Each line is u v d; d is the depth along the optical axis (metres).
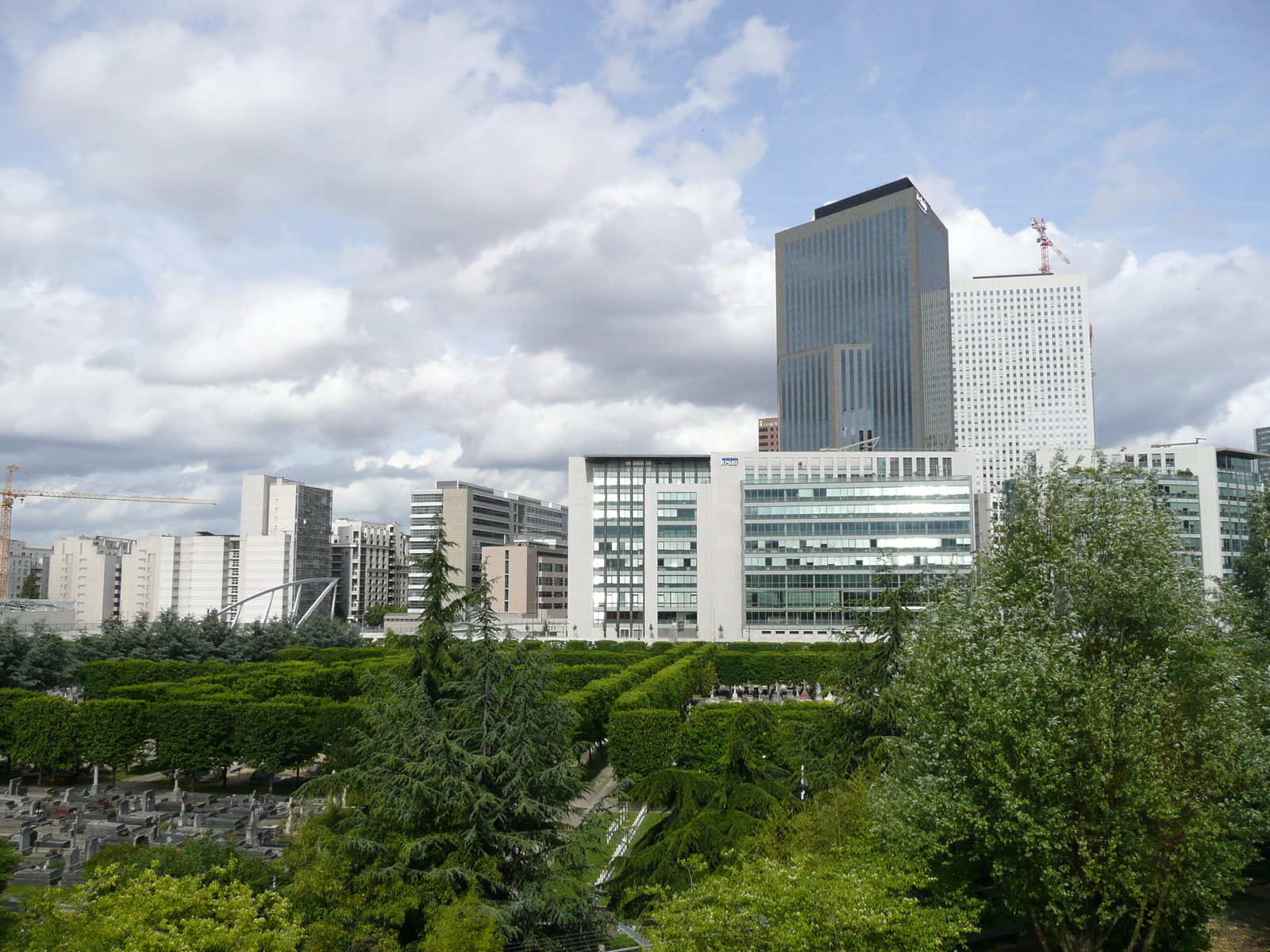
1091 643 34.41
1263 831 31.34
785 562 191.00
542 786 36.62
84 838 63.91
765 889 26.84
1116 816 29.88
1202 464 187.62
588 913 35.03
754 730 45.12
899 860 31.38
